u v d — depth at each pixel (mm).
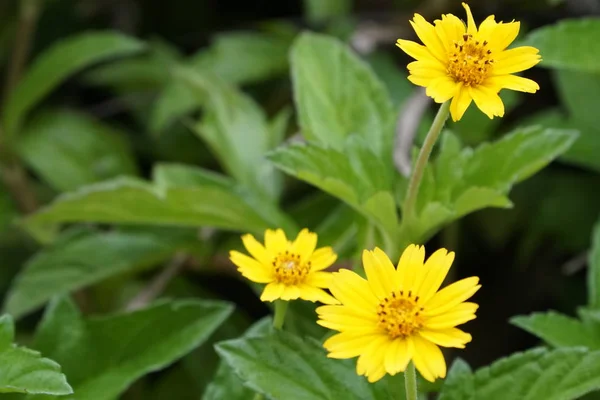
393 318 382
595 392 440
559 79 529
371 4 698
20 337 528
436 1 600
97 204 467
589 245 533
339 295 387
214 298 530
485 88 396
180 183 493
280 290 405
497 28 400
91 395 423
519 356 406
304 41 472
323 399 401
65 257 489
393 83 576
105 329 431
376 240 451
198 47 736
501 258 583
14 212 587
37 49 722
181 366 509
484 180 443
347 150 441
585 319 436
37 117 619
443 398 407
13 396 410
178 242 498
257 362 402
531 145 441
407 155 499
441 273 387
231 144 524
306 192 567
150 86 669
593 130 521
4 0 699
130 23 735
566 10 603
